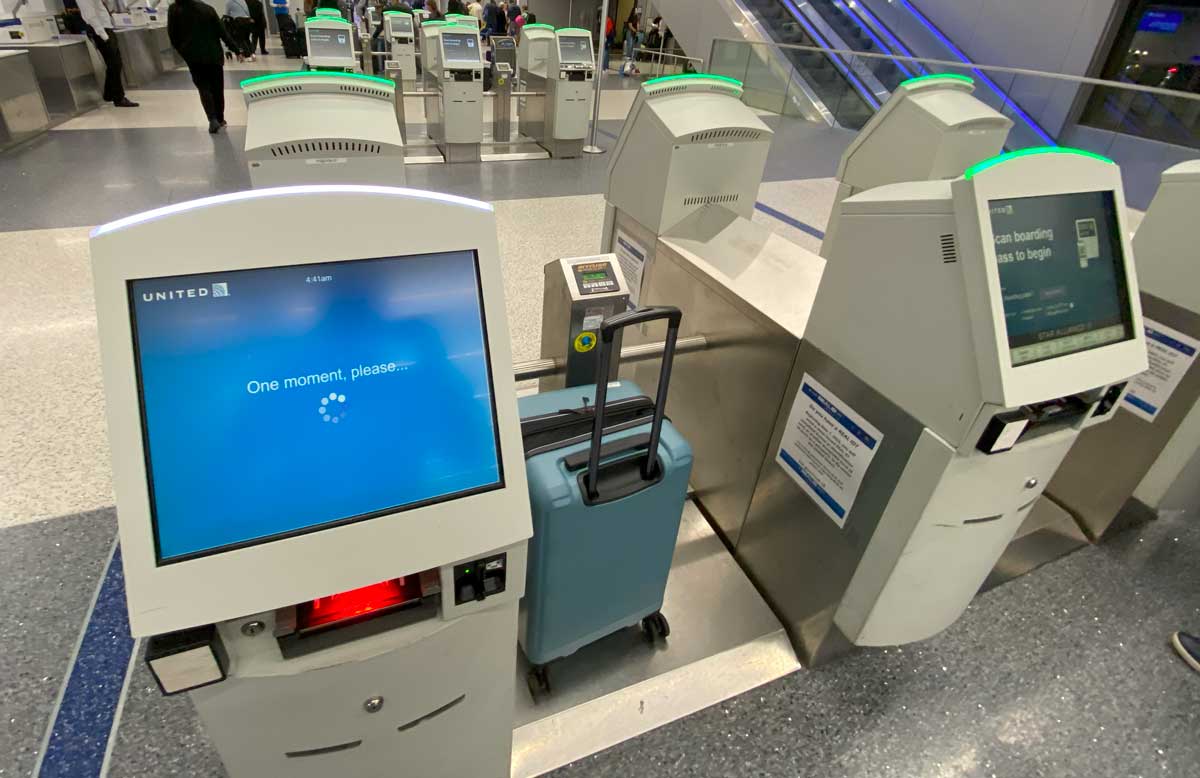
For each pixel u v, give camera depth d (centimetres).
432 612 90
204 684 76
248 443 74
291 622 79
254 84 168
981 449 112
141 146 553
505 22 1166
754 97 709
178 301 69
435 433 84
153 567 69
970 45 757
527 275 363
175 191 454
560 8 1605
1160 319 194
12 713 139
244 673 79
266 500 75
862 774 145
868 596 141
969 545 134
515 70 748
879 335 128
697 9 938
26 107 550
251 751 90
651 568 150
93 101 683
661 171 200
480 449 86
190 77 914
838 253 136
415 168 571
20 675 146
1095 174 117
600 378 110
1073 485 228
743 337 177
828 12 855
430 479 83
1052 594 197
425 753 107
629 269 231
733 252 198
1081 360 113
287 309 75
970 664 173
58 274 323
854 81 594
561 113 616
